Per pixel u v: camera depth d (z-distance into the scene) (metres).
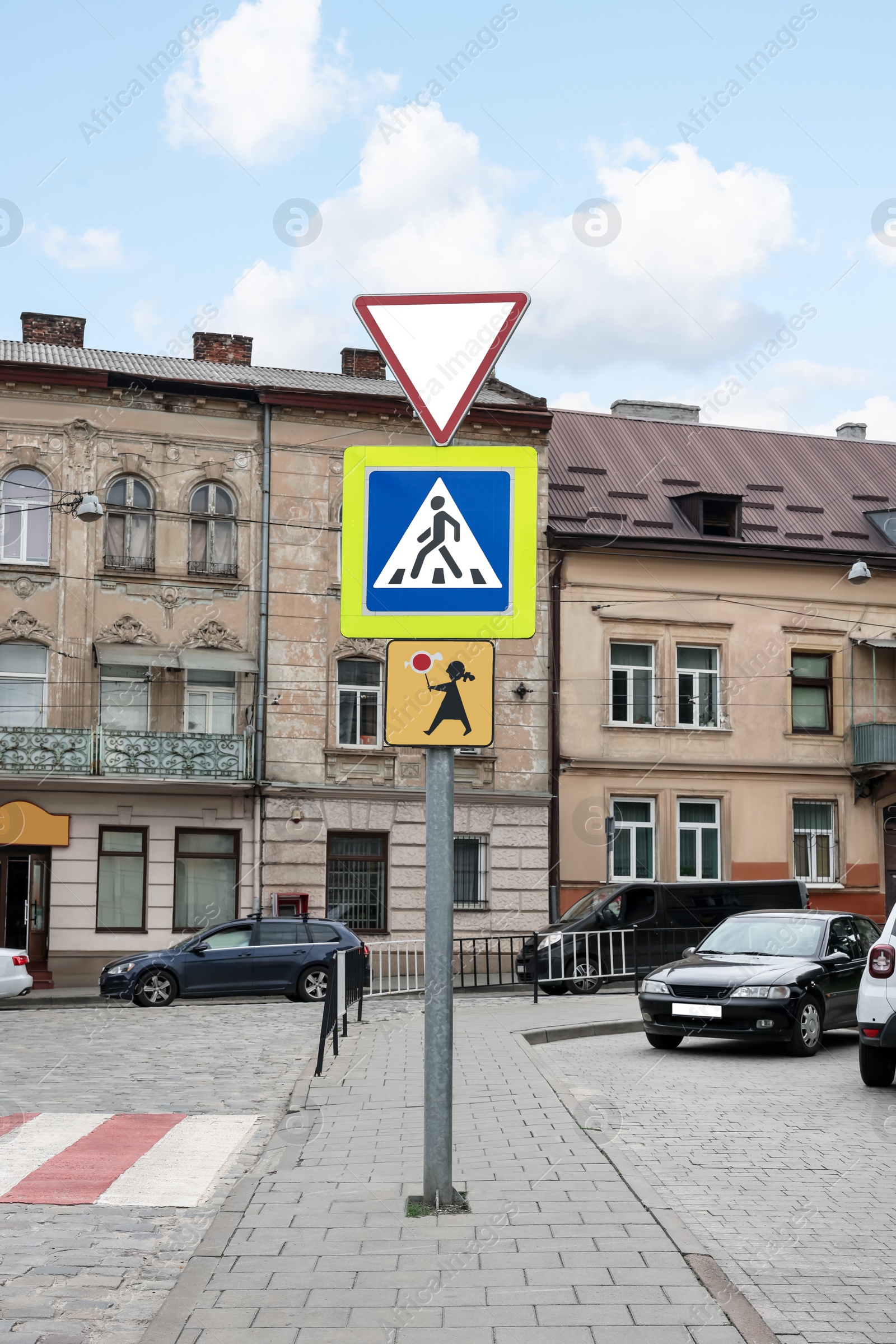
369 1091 11.27
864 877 33.56
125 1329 5.24
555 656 31.50
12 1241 6.53
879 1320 5.34
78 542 28.62
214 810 28.66
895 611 34.34
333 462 30.19
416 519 6.54
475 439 31.38
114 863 28.02
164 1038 16.81
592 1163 7.98
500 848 30.48
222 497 29.78
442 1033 6.83
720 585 33.00
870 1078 11.93
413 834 29.97
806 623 33.59
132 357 32.12
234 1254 6.00
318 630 29.80
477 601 6.49
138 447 29.17
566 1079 12.66
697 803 32.62
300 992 23.19
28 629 28.17
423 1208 6.77
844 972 15.39
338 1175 7.79
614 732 31.84
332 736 29.67
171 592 29.09
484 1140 8.88
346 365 34.34
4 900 27.52
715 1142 9.27
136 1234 6.73
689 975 14.80
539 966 24.31
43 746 27.36
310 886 29.03
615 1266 5.76
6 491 28.44
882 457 39.81
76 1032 17.73
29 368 28.30
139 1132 9.70
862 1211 7.20
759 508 35.09
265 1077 12.91
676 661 32.72
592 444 36.56
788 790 33.09
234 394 29.69
